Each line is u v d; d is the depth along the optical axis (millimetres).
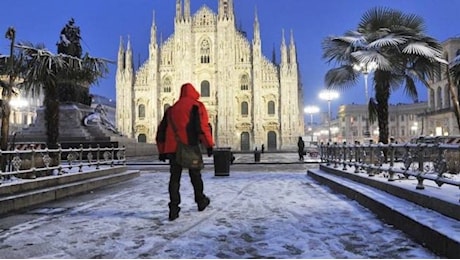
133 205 8961
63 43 26375
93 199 10133
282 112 77188
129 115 79438
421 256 4836
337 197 10062
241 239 5738
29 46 13133
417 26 14820
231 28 79250
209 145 7336
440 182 6305
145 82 80500
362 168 11312
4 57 12641
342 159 13703
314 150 54094
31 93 14023
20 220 7312
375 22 15297
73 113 30531
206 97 79938
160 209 8352
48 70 13211
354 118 108688
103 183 13547
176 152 7160
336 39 15570
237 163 31859
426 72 15195
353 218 7219
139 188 12742
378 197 7766
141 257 4910
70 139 29875
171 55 81250
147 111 80250
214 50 80250
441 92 58156
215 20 80688
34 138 29984
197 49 80750
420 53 13219
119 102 80000
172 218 7098
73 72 14086
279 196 10328
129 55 80562
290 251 5129
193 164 7180
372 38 14844
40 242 5684
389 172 8719
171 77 80938
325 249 5211
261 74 79000
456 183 5848
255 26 79125
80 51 27047
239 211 8000
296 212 7867
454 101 15789
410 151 7766
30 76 13227
